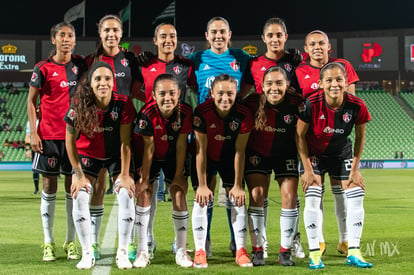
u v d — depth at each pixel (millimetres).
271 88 3850
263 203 4035
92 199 4211
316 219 3781
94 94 3793
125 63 4867
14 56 29797
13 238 5156
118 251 3803
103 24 4730
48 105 4484
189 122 3992
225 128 3932
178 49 29906
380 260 4004
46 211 4207
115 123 3879
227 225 6086
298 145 3938
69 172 4340
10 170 24422
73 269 3676
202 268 3725
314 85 4719
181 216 3973
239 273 3520
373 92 32719
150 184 4148
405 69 29453
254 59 5000
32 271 3600
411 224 6176
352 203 3912
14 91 31891
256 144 4051
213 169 4301
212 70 4977
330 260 4070
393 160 25672
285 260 3859
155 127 3920
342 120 3900
